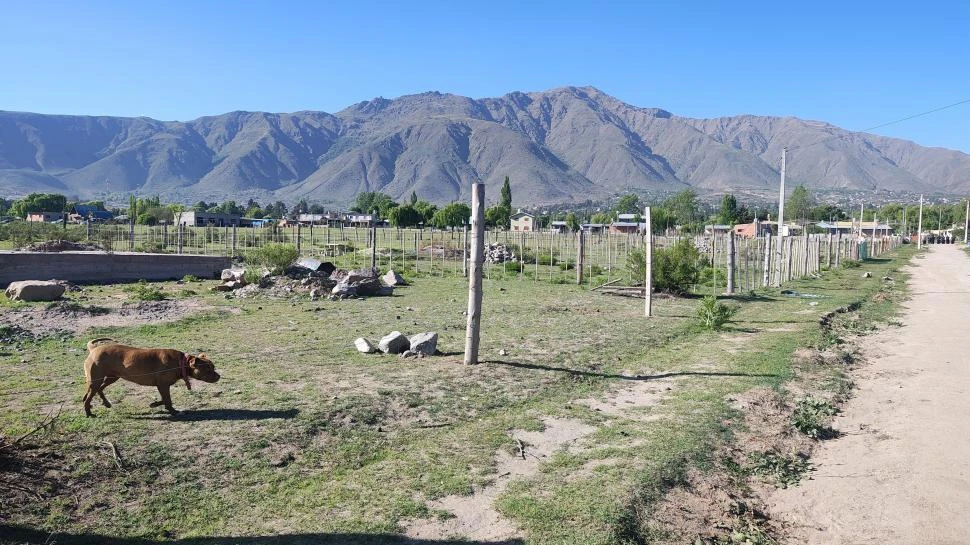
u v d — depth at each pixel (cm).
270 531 548
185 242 5034
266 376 1019
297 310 1817
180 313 1666
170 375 789
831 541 595
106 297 1923
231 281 2348
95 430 731
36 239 3869
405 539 545
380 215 12556
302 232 7681
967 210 9706
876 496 686
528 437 800
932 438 862
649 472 688
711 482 695
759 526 617
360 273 2377
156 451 681
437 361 1166
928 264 5056
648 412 915
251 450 702
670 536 581
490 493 639
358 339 1255
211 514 571
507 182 13888
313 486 638
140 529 539
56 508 556
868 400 1055
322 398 895
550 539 553
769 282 2928
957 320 1953
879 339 1638
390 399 911
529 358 1219
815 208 14312
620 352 1312
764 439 830
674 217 11238
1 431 702
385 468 689
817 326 1708
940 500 674
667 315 1867
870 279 3475
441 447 754
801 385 1105
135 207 8944
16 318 1441
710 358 1277
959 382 1165
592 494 634
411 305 1991
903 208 13125
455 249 4494
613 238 5262
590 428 841
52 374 987
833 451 826
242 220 10769
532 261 4253
